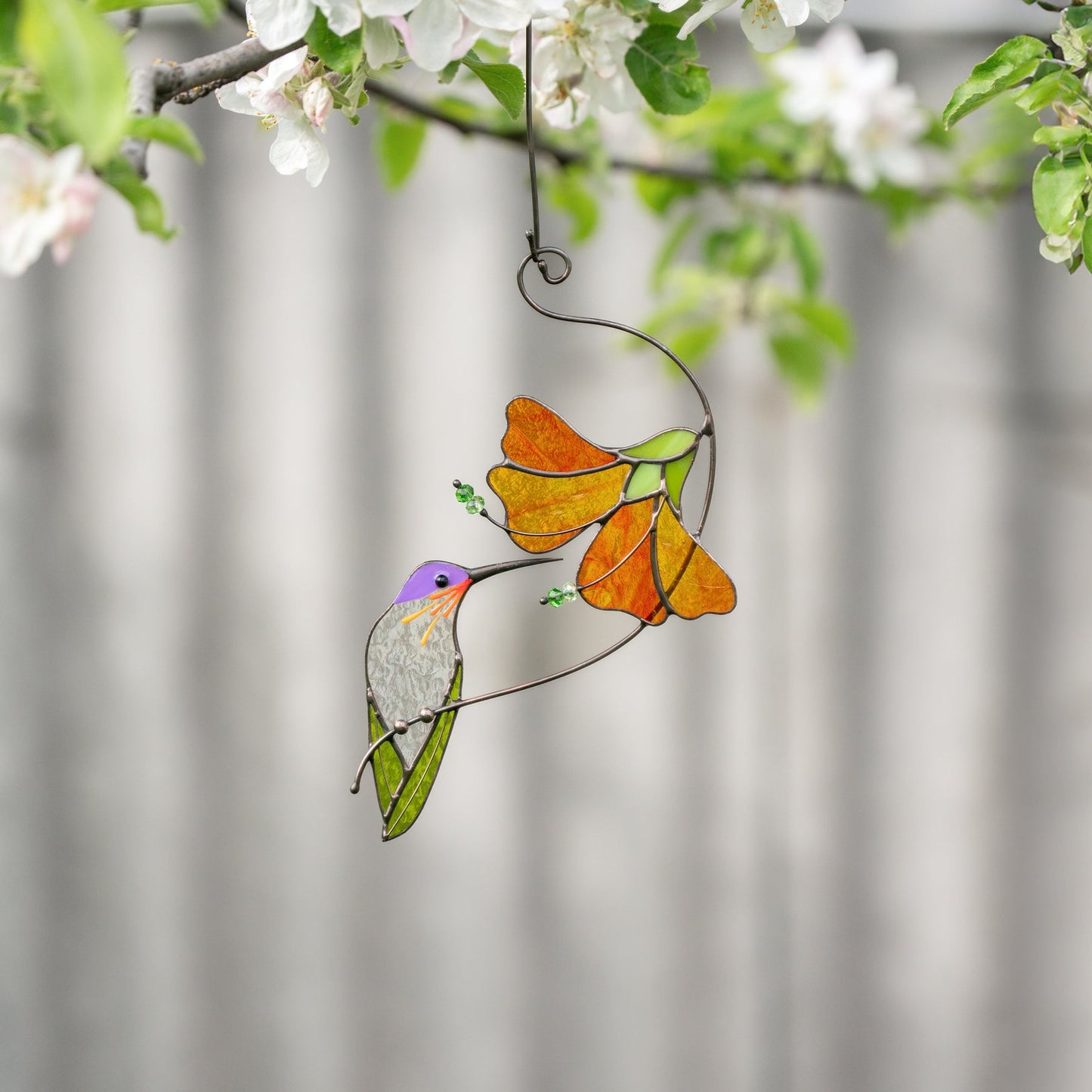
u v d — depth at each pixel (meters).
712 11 2.15
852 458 3.55
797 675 3.58
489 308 3.31
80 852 3.34
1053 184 2.12
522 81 2.15
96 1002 3.37
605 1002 3.55
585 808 3.51
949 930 3.67
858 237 3.50
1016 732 3.64
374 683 2.15
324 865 3.42
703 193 2.84
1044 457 3.57
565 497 2.15
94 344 3.21
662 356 2.99
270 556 3.32
